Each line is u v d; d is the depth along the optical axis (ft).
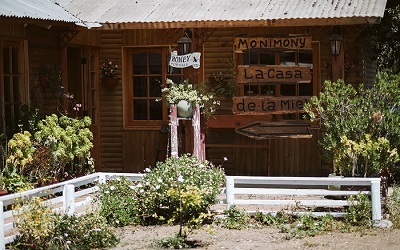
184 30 41.09
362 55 45.50
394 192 35.65
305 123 40.16
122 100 47.44
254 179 32.83
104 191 32.81
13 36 37.37
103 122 47.88
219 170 35.96
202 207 31.48
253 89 45.83
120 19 40.93
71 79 44.91
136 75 47.55
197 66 39.11
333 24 38.42
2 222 25.94
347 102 35.32
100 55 47.62
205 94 42.75
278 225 31.83
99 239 28.30
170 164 33.30
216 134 45.93
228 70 45.39
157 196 31.86
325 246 28.17
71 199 30.71
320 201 32.68
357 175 34.71
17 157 34.09
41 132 36.60
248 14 39.96
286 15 39.11
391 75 36.83
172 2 43.83
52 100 41.09
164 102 46.85
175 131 39.37
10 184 33.12
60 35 41.75
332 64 41.14
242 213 32.73
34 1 40.78
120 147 47.73
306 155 44.80
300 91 45.34
